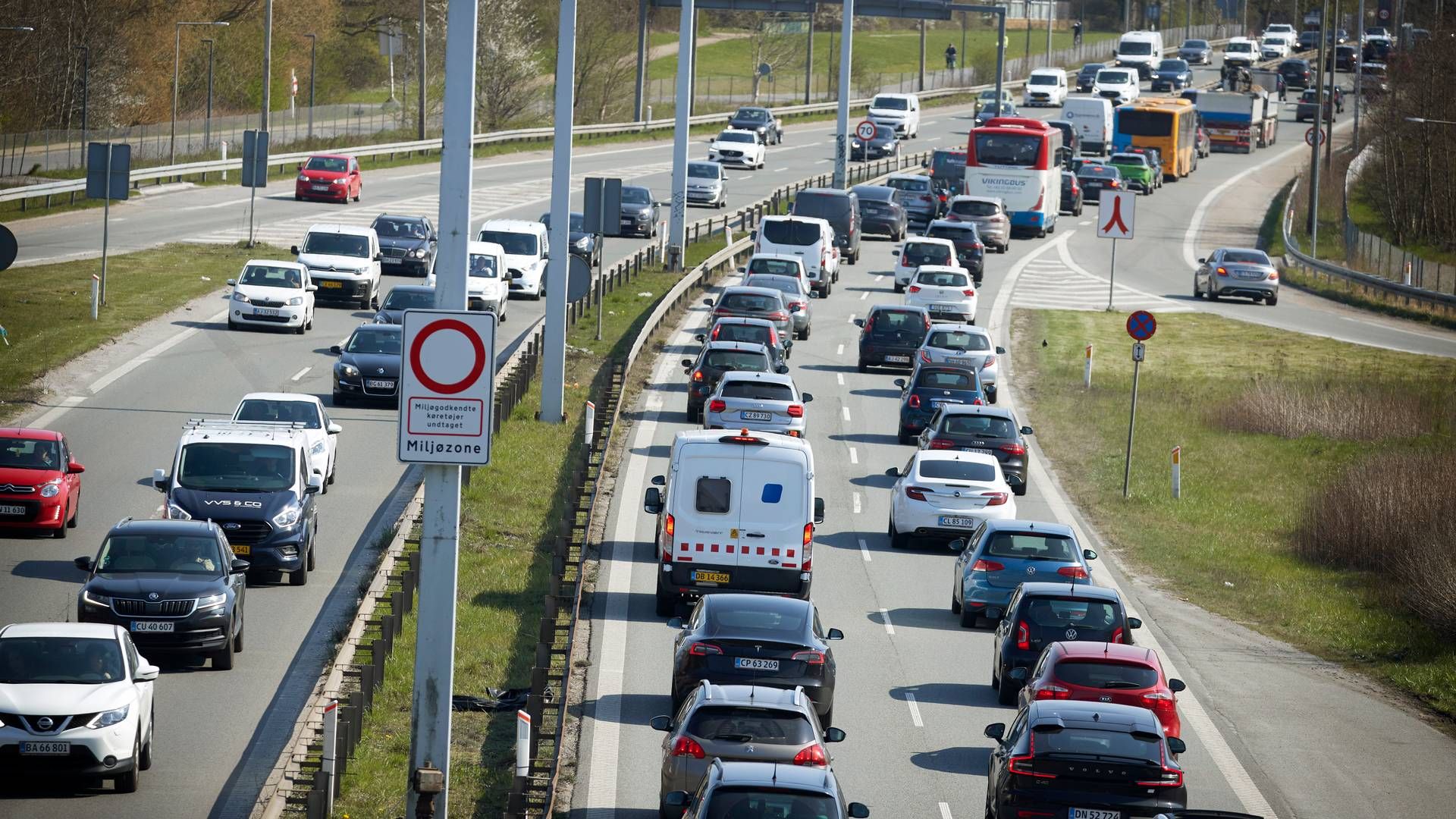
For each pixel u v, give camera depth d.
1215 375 176.25
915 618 94.19
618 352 168.75
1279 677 87.81
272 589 93.44
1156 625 96.25
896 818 63.06
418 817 52.53
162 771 66.12
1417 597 100.06
